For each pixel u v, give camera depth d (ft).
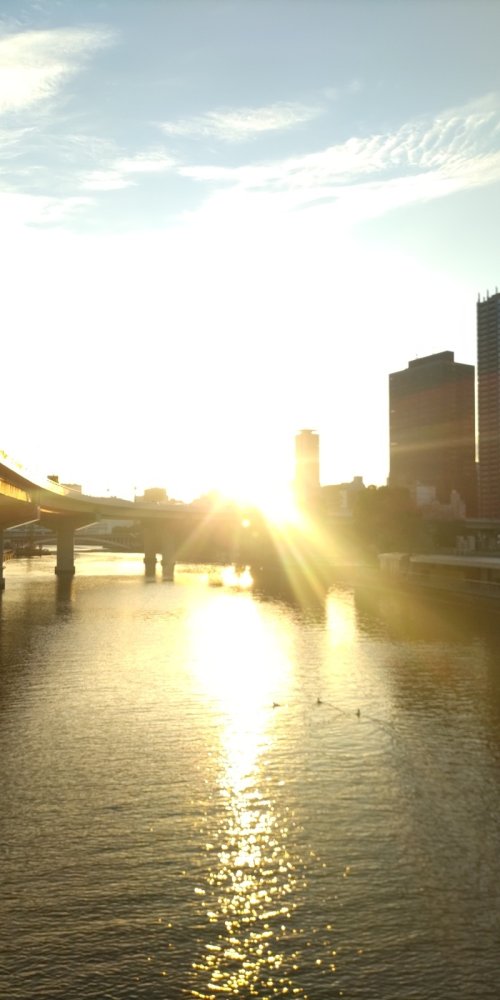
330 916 89.56
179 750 146.61
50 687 198.18
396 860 101.60
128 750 146.51
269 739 153.58
